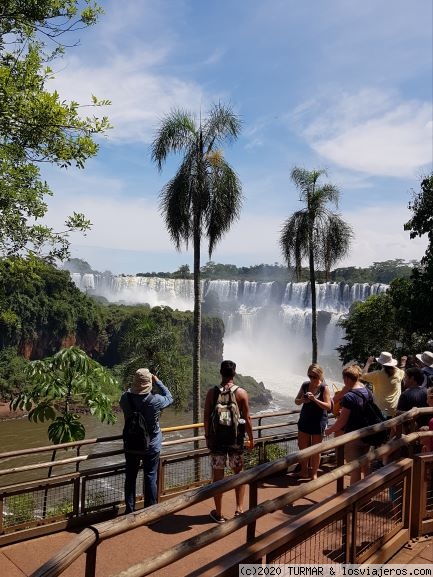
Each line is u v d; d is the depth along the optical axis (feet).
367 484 12.55
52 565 6.64
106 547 14.90
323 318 261.24
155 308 245.04
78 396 28.89
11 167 23.86
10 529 15.43
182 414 153.89
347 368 17.29
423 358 22.67
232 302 322.14
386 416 21.11
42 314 224.74
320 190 62.95
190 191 50.26
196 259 51.78
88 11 25.16
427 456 14.48
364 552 12.41
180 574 13.44
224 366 16.75
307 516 10.98
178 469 19.94
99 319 247.70
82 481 16.94
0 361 208.54
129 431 16.65
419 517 14.24
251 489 10.73
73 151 24.95
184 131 49.75
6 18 24.26
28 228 26.04
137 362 66.64
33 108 23.44
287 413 24.57
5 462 80.02
